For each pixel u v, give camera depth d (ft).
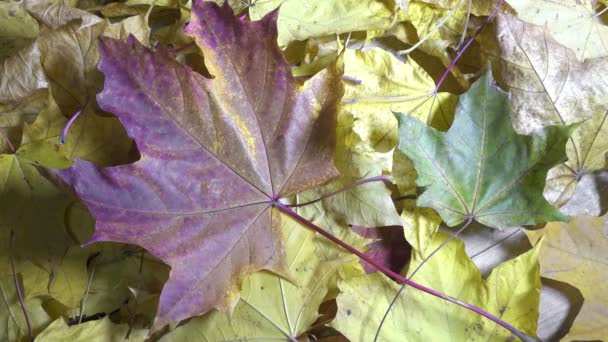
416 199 1.02
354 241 1.03
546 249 1.05
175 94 0.89
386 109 1.10
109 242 1.01
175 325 1.02
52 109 0.99
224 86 0.91
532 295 0.99
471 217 1.03
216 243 0.92
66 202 0.98
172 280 0.88
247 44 0.90
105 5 1.15
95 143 1.01
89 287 1.01
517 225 1.03
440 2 1.18
